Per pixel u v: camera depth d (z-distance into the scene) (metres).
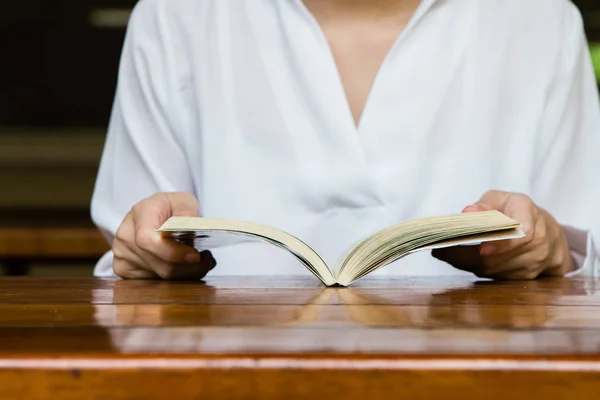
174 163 1.72
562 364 0.59
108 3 6.05
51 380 0.59
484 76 1.67
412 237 1.12
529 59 1.69
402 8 1.68
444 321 0.76
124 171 1.74
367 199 1.60
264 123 1.65
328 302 0.92
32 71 6.11
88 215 4.80
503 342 0.65
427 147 1.63
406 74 1.62
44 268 5.02
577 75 1.71
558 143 1.68
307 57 1.62
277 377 0.59
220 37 1.69
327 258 1.61
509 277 1.32
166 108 1.71
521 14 1.70
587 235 1.48
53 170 6.17
